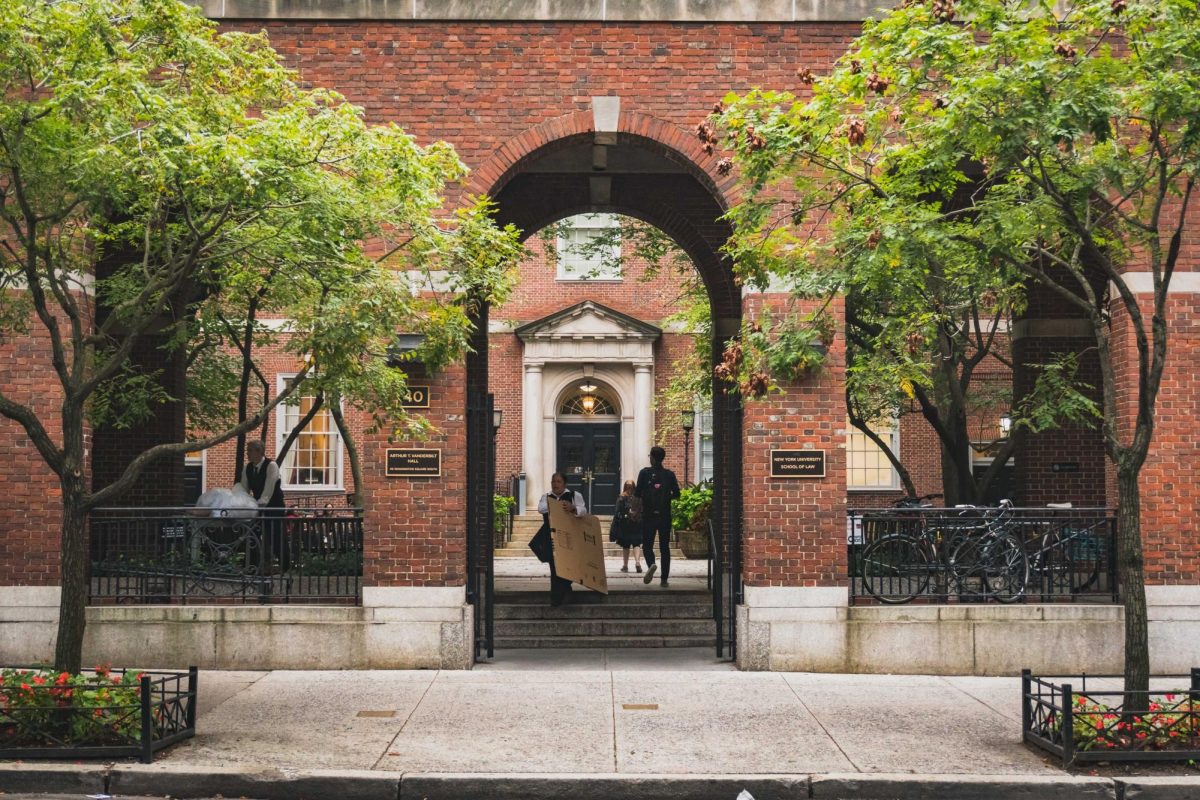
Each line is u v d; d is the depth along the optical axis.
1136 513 9.32
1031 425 16.02
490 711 10.45
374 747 9.12
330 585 13.30
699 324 24.98
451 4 13.14
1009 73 8.73
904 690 11.56
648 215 18.47
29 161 9.44
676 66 13.15
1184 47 8.73
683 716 10.28
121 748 8.66
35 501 12.56
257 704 10.70
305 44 13.12
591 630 14.50
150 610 12.61
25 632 12.47
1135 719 8.92
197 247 9.59
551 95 13.12
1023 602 13.05
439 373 12.86
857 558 13.23
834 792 8.32
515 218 18.27
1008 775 8.44
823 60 13.13
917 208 9.68
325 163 9.98
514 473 31.17
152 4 9.55
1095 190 9.59
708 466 30.91
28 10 9.05
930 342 15.60
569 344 31.12
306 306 10.52
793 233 12.86
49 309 12.59
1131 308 9.23
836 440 12.77
